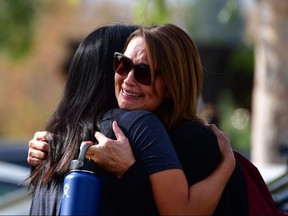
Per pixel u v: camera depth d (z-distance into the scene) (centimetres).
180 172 680
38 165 739
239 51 3431
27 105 4797
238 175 715
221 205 698
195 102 727
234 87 3459
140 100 718
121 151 682
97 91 741
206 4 3400
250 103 3522
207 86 3319
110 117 710
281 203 854
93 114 720
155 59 709
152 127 692
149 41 711
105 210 683
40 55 4644
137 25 780
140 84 713
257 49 1850
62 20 4634
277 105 1758
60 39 4619
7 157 1981
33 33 3500
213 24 3416
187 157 694
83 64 759
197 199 678
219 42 3428
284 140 1752
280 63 1759
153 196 680
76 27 4678
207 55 3441
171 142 693
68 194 671
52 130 733
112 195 687
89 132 710
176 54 712
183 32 725
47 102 4766
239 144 3550
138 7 1958
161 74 714
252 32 2867
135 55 715
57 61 4600
